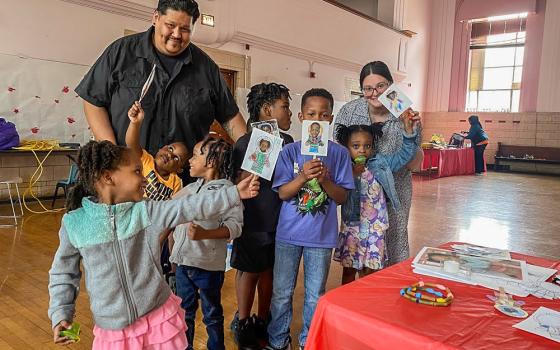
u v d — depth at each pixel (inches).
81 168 50.1
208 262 75.0
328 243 78.4
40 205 220.5
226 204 51.8
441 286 53.8
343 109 99.1
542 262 68.0
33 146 209.6
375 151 91.8
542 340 42.7
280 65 366.6
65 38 230.2
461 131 565.0
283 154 79.4
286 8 350.9
